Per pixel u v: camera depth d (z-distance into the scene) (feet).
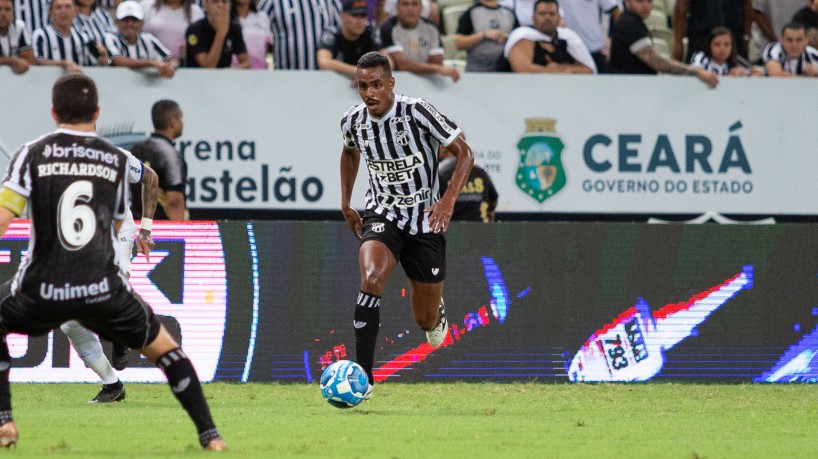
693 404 92.48
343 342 108.37
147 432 67.97
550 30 138.82
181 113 120.47
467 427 73.00
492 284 108.99
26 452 56.44
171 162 118.93
